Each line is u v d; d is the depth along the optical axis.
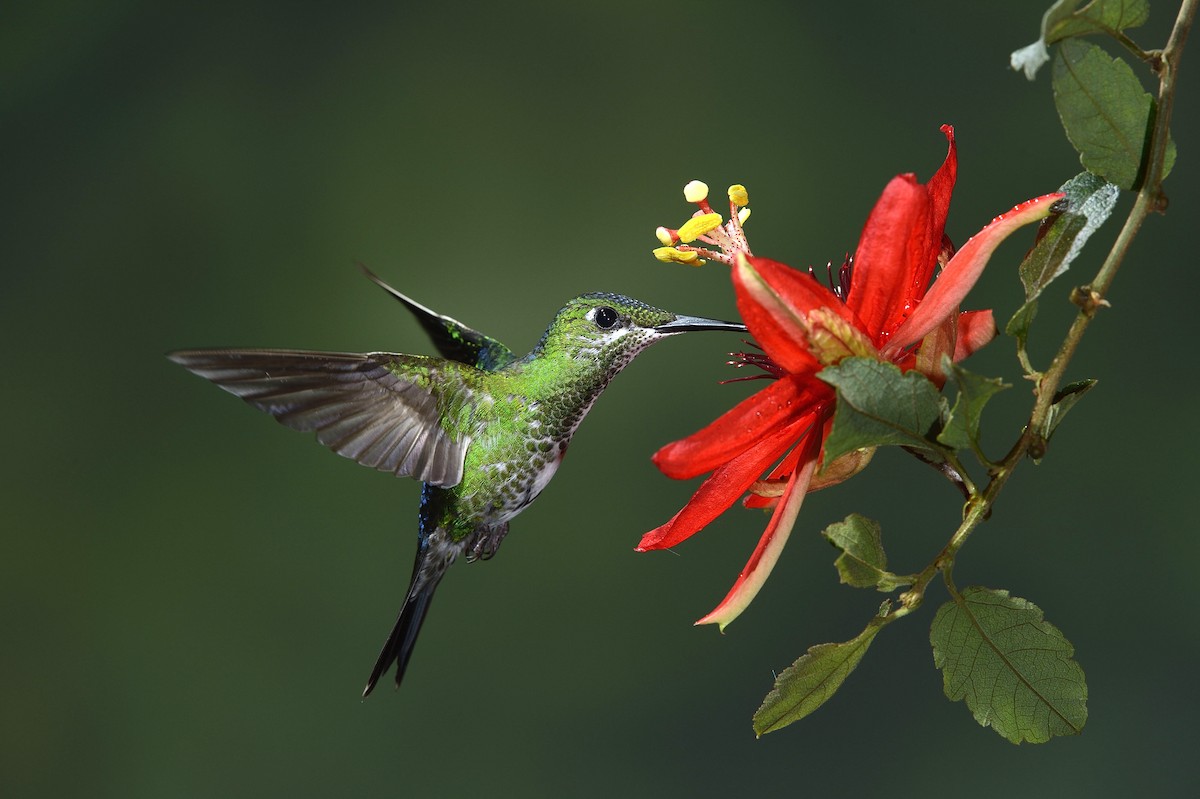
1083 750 10.20
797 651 10.63
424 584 4.83
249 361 4.22
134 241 12.10
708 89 12.33
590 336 4.69
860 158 12.17
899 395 2.65
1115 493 10.85
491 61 12.45
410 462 4.59
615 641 10.77
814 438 2.95
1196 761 10.17
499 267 11.79
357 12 12.58
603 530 10.95
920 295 3.00
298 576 11.05
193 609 11.15
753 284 2.78
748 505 3.38
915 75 12.37
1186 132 11.45
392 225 12.03
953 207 11.88
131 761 10.73
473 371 4.70
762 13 12.62
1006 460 2.72
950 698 2.99
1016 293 11.30
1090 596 10.74
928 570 2.76
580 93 12.35
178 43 12.53
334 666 10.83
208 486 11.36
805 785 10.40
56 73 12.58
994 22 12.36
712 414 11.11
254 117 12.42
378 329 11.71
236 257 11.95
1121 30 2.64
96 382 11.65
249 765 10.78
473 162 12.11
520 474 4.72
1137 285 11.25
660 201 12.04
